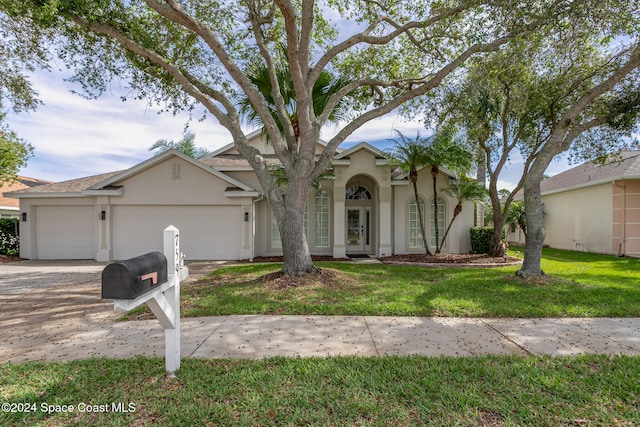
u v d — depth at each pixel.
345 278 8.41
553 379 3.32
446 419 2.69
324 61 8.69
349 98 11.05
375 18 9.77
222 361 3.81
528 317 5.58
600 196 15.91
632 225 14.50
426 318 5.53
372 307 5.95
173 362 3.45
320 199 15.09
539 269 8.58
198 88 9.38
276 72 9.55
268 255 14.94
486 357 3.90
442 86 10.95
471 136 12.53
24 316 5.83
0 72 9.59
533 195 8.62
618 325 5.15
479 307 6.00
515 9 7.37
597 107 9.80
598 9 6.97
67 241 14.11
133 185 13.51
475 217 15.76
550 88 9.76
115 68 9.84
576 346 4.29
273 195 8.41
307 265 8.34
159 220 13.70
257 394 3.07
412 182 14.12
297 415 2.74
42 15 6.64
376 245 14.75
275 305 6.15
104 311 6.14
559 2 7.02
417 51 10.45
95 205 13.96
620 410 2.81
